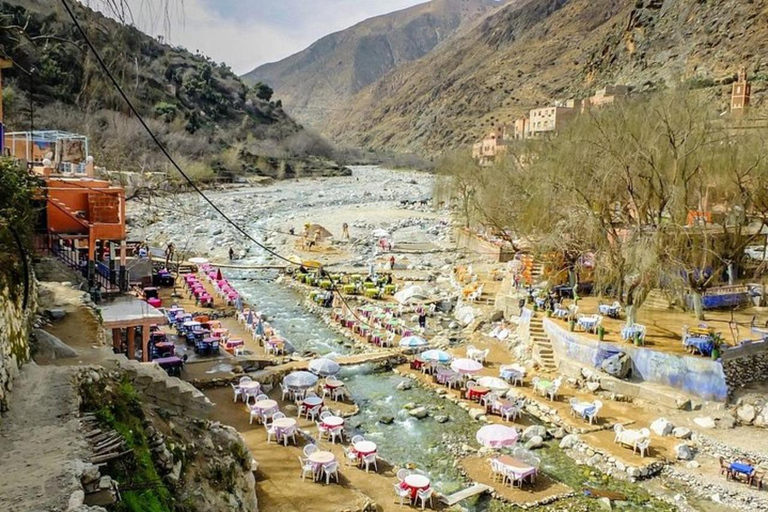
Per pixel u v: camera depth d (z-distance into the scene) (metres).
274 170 131.75
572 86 188.00
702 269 29.12
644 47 149.00
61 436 9.75
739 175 28.39
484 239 53.62
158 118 103.38
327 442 20.94
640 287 27.31
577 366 26.73
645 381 25.27
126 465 9.97
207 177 100.19
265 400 22.22
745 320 30.25
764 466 19.64
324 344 32.03
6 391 10.96
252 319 32.72
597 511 17.53
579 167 31.06
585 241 30.78
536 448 21.38
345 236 62.16
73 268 23.56
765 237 34.56
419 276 47.16
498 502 17.89
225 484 13.56
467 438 22.12
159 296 37.59
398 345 31.62
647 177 27.16
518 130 120.44
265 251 54.97
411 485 17.23
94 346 15.30
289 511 15.98
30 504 7.77
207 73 150.50
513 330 32.59
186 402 14.27
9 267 13.41
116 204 24.50
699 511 17.58
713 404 23.41
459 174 60.75
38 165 30.31
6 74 52.69
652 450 20.84
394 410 24.39
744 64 108.12
